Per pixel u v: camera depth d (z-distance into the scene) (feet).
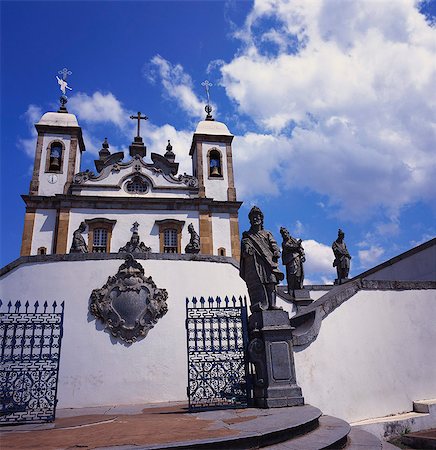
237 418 20.65
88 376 38.04
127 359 38.91
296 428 18.03
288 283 48.67
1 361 27.04
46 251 87.10
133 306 40.40
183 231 91.50
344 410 27.07
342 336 29.09
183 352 39.86
